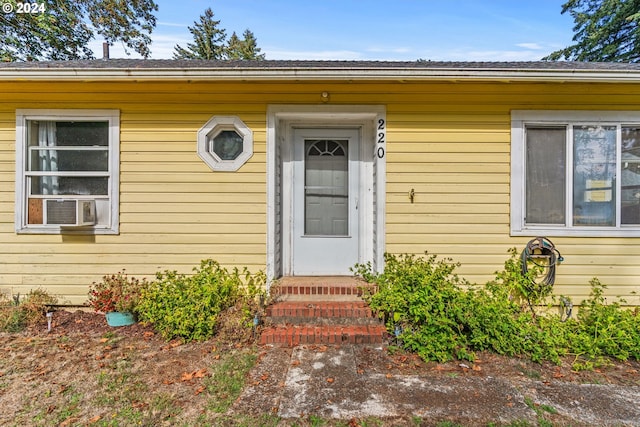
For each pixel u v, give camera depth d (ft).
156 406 8.11
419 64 15.80
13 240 14.12
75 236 14.16
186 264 14.28
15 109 13.99
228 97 14.16
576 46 44.45
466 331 11.56
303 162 15.33
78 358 10.54
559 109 13.82
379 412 7.95
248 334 11.84
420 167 14.16
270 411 7.97
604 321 12.12
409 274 12.83
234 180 14.28
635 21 37.81
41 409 7.99
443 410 8.06
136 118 14.16
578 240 13.88
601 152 13.88
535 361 10.57
